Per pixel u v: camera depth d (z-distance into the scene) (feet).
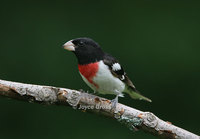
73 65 40.29
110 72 25.14
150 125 21.76
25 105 37.42
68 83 39.78
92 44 25.21
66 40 42.14
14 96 22.39
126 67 41.11
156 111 39.34
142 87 40.42
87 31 42.78
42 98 22.38
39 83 39.96
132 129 22.45
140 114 22.09
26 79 40.11
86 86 39.47
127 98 39.06
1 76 40.11
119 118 22.66
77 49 25.14
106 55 25.98
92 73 25.11
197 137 21.26
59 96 22.52
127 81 27.81
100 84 25.49
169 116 39.19
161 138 21.93
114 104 22.79
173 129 21.48
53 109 37.68
